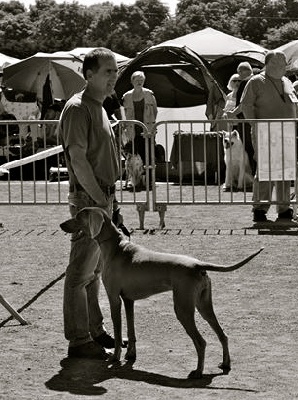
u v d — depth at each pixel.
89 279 7.92
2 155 28.88
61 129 7.89
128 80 28.64
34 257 13.21
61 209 19.61
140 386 6.92
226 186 21.98
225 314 9.40
